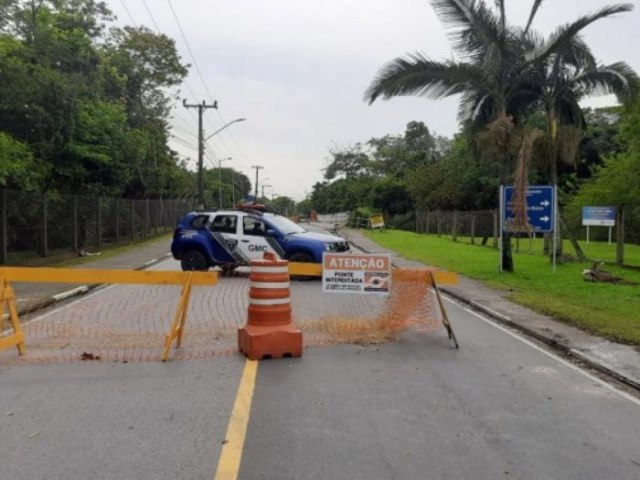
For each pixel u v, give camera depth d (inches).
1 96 736.3
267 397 233.6
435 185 2199.8
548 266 792.9
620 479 167.0
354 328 356.8
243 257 631.2
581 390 251.4
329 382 255.3
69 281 310.2
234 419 208.7
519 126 712.4
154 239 1371.8
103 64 1200.8
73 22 1181.7
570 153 751.1
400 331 359.9
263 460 175.5
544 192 718.5
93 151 1005.8
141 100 1681.8
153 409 218.7
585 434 200.5
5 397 232.7
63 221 882.8
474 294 530.0
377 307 409.7
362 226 2365.9
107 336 341.4
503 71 703.1
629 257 979.9
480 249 1104.8
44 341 328.5
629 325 378.6
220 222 644.7
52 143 834.2
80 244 960.3
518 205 661.3
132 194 1664.6
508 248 717.3
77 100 852.0
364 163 3494.1
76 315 413.4
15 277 304.2
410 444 189.0
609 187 874.8
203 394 236.4
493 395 241.8
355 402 229.5
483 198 2069.4
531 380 265.3
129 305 454.9
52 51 886.4
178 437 192.2
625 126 884.0
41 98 773.3
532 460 178.5
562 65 734.5
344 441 190.4
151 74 1792.6
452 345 333.4
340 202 3880.4
